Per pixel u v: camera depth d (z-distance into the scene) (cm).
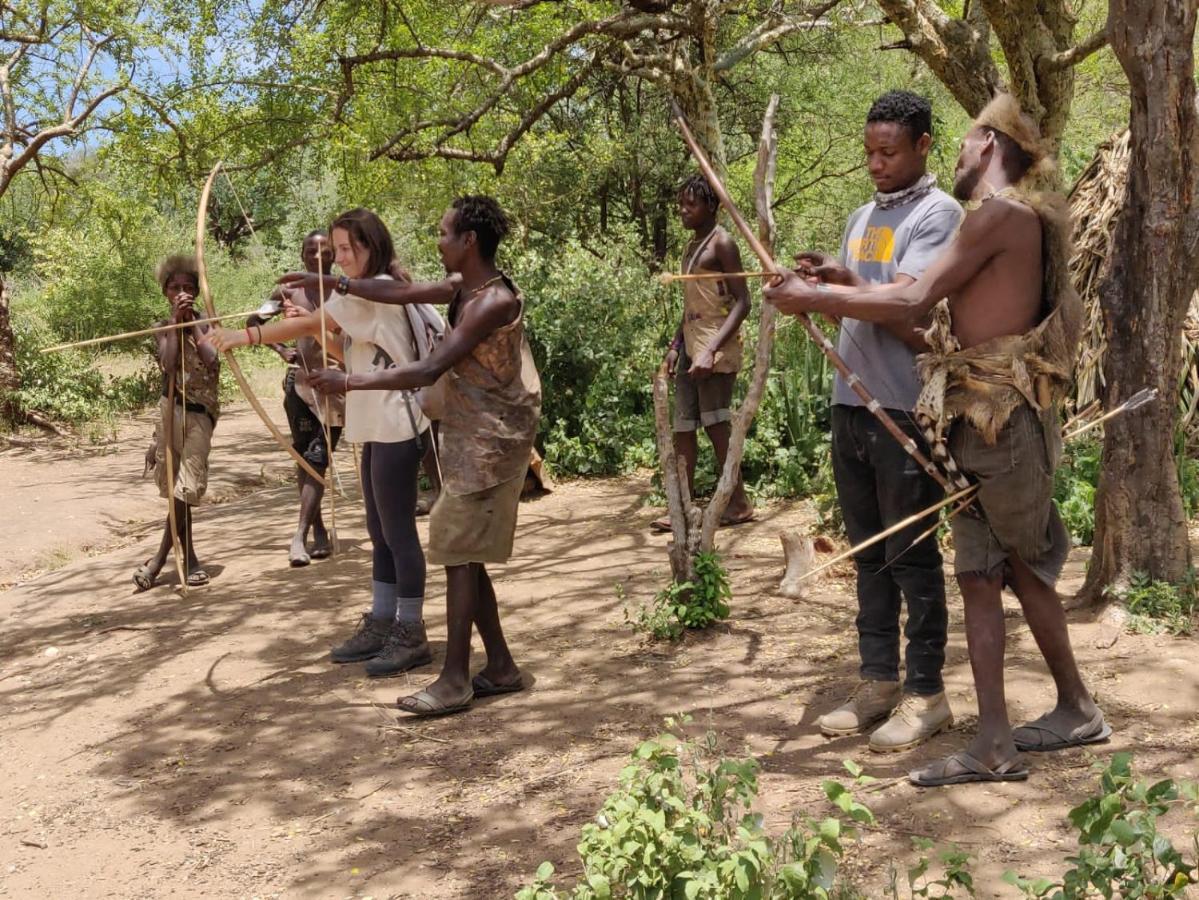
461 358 443
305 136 1216
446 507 457
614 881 284
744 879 262
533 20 1274
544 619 586
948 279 357
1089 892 302
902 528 392
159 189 1360
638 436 936
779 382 841
